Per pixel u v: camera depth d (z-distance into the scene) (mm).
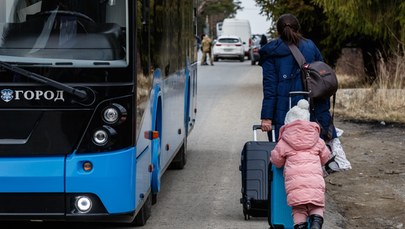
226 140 16688
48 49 7340
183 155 12906
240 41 62531
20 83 7254
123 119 7355
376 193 11195
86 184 7320
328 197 10961
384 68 21562
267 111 8906
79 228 8922
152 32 8688
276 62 8922
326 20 27328
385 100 20391
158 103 9438
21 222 9180
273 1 28906
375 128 17719
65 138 7305
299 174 7207
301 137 7281
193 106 14578
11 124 7293
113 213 7422
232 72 45125
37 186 7312
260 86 33219
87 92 7281
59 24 7406
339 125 18266
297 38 8961
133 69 7398
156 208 10031
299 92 8578
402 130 17344
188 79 13305
